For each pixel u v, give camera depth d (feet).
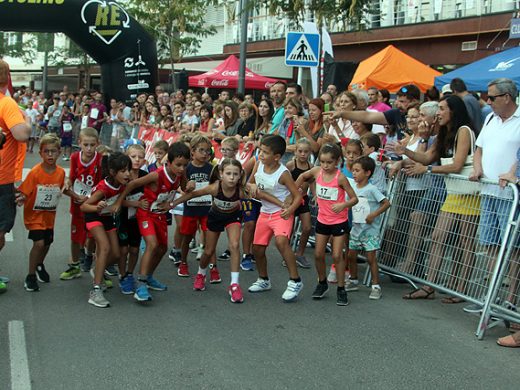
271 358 14.19
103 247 17.81
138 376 13.00
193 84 59.06
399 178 20.59
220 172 18.66
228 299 18.83
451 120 19.12
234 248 18.70
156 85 52.80
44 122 71.31
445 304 18.94
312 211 25.70
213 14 94.89
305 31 33.81
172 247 25.58
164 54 80.53
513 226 16.02
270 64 77.66
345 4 41.04
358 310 18.08
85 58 100.12
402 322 17.07
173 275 21.52
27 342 14.76
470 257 17.85
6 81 18.31
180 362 13.79
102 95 52.31
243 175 18.53
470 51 53.62
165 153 23.63
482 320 15.97
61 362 13.65
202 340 15.21
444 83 37.78
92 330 15.70
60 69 126.31
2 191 18.17
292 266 18.74
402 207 20.38
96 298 17.70
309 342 15.29
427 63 57.77
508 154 17.07
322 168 18.67
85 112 54.65
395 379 13.25
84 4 48.32
